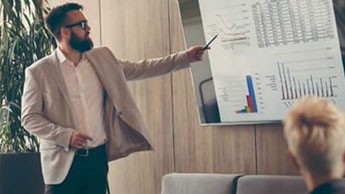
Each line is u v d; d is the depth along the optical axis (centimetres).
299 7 411
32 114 391
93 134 391
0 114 542
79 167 386
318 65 410
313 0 405
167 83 513
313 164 151
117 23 552
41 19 561
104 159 397
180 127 506
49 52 562
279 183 414
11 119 539
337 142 149
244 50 446
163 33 514
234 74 456
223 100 466
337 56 401
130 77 423
